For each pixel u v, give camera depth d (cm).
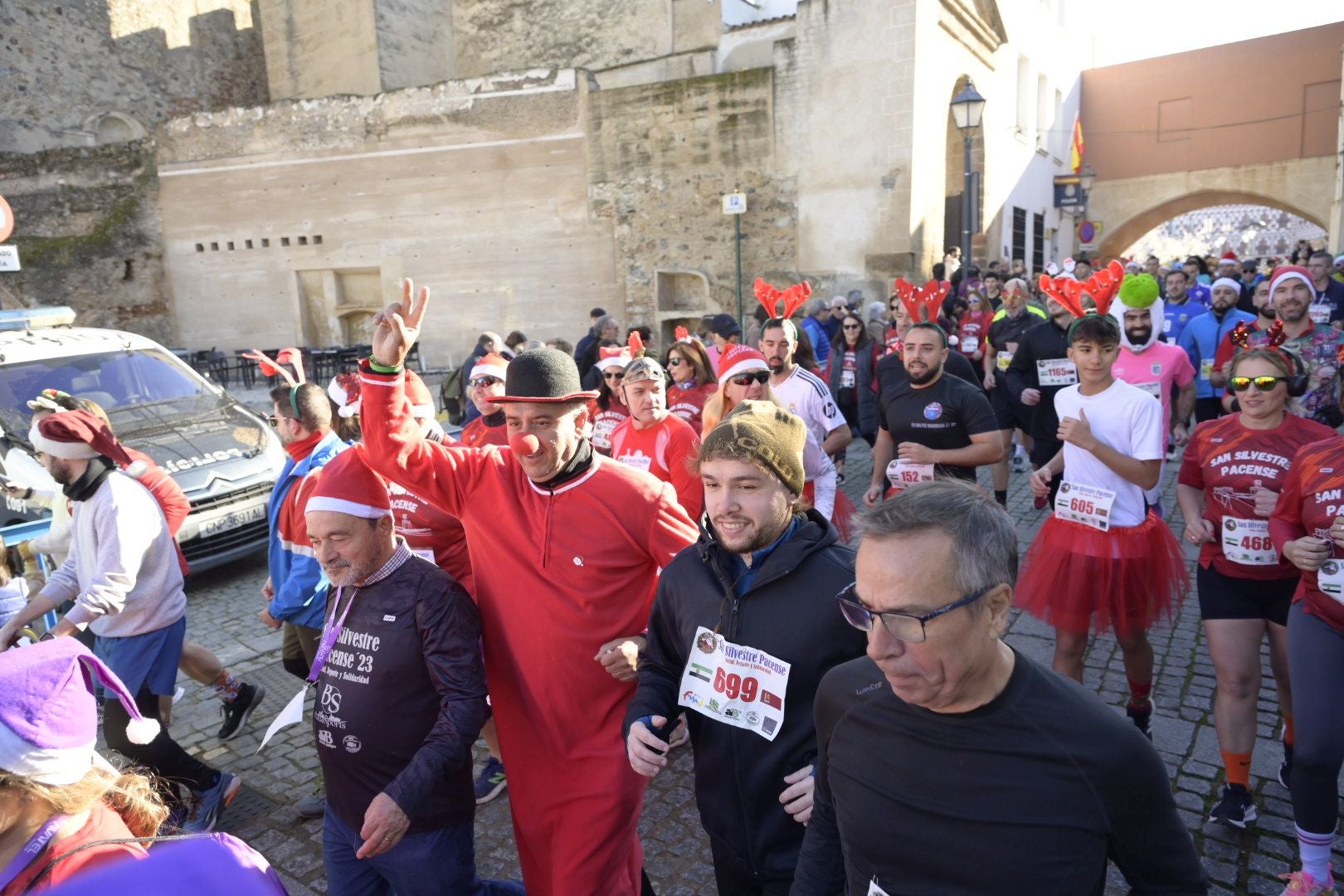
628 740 204
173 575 340
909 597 126
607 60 1939
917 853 135
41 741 132
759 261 1590
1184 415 562
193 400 736
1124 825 128
